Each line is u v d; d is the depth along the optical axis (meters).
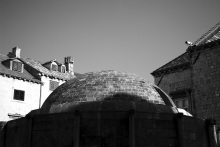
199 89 26.58
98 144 14.45
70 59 48.41
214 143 17.55
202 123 17.56
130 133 14.23
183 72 29.23
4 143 18.30
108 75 18.45
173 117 15.48
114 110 14.98
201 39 28.12
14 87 36.56
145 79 19.62
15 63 38.28
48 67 43.91
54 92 19.50
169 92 30.00
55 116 15.33
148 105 16.17
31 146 15.38
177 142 15.11
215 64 25.84
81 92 17.47
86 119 14.78
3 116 34.66
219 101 24.81
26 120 15.75
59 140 14.87
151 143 14.66
